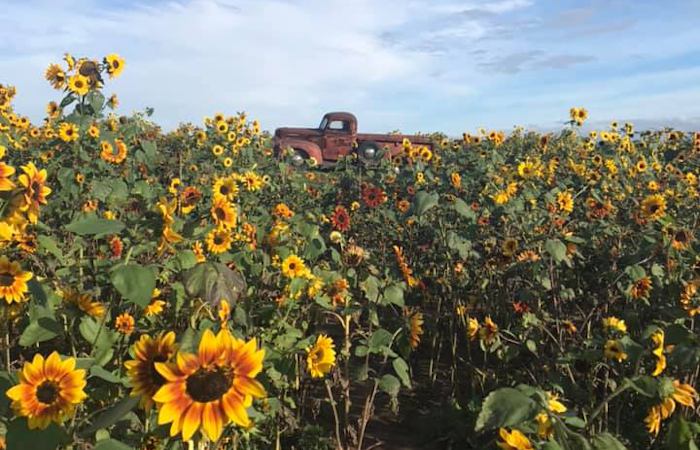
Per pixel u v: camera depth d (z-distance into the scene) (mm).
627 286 5344
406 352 4418
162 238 3127
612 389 4172
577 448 2066
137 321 3604
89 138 7379
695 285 4406
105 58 7023
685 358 2861
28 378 2021
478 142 13602
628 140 12812
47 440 1990
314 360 3949
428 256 7539
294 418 4707
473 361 6469
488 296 6480
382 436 5121
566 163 12039
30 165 2678
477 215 7391
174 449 2441
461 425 4965
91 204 5988
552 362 4738
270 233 4992
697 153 13500
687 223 7137
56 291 3400
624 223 7566
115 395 2840
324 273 4883
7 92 10773
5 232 2604
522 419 2119
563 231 6684
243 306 3959
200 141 11828
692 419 4121
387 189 9961
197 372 1816
